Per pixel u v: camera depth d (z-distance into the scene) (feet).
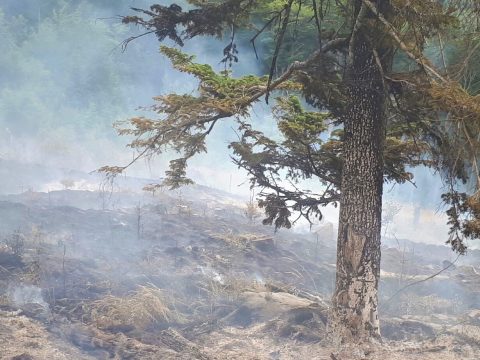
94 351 25.07
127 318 27.63
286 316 29.25
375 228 25.63
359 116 25.67
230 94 28.22
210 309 30.73
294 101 29.81
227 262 37.42
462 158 23.81
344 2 28.14
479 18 25.46
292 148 29.37
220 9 27.30
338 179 28.96
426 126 25.95
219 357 25.72
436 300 36.32
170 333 27.40
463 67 25.96
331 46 26.55
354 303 25.48
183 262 36.06
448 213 24.85
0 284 29.27
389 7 24.41
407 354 25.93
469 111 22.20
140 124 27.81
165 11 27.17
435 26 22.62
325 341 26.22
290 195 29.68
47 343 24.84
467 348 27.20
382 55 25.29
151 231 41.47
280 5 31.40
